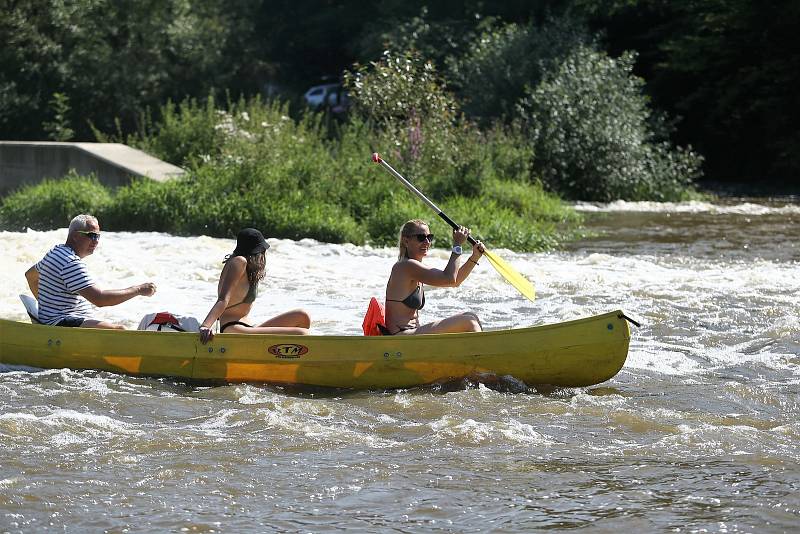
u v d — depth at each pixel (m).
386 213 55.56
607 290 40.00
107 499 18.11
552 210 68.12
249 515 17.52
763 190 95.88
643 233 61.00
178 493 18.42
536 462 20.25
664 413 23.72
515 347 25.50
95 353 26.27
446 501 18.16
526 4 113.25
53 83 110.25
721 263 48.16
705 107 109.06
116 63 112.25
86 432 21.75
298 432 22.05
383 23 122.19
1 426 21.81
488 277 42.84
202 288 39.38
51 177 70.62
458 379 25.72
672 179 85.75
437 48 108.94
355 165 61.72
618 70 86.75
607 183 81.94
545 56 90.81
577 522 17.22
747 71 104.44
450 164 67.00
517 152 75.81
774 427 22.86
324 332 32.12
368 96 69.88
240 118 71.50
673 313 35.66
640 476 19.42
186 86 118.38
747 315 35.34
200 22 123.44
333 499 18.23
